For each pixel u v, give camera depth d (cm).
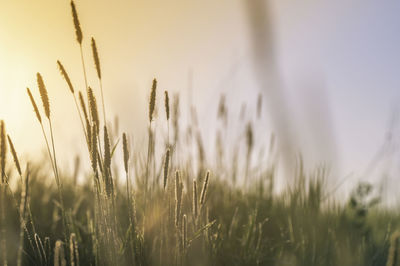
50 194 158
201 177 150
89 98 116
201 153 155
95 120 116
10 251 124
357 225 152
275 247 144
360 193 160
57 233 138
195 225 126
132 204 123
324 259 136
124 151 118
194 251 127
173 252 124
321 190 139
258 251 136
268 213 151
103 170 116
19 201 136
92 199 146
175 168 141
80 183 158
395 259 101
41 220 146
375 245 145
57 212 142
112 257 118
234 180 158
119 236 127
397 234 101
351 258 138
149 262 124
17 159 112
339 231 142
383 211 165
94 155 115
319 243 138
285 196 148
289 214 142
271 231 151
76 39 118
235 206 150
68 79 116
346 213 150
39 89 116
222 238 133
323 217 139
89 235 129
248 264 133
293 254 139
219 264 132
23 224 107
